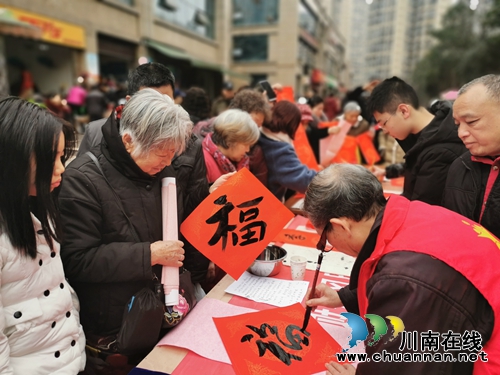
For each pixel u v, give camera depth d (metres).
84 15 8.31
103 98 6.39
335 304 1.13
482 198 1.26
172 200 1.21
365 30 84.44
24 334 0.88
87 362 1.19
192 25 14.30
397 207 0.85
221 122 1.73
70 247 1.08
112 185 1.12
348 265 1.52
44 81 8.36
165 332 1.16
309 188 0.92
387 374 0.70
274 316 1.14
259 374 0.91
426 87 29.11
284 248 1.68
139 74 1.67
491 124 1.10
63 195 1.08
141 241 1.16
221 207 1.27
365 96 3.24
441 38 27.80
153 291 1.14
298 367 0.94
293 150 2.10
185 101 2.85
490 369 0.73
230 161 1.85
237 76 16.39
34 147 0.80
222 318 1.13
